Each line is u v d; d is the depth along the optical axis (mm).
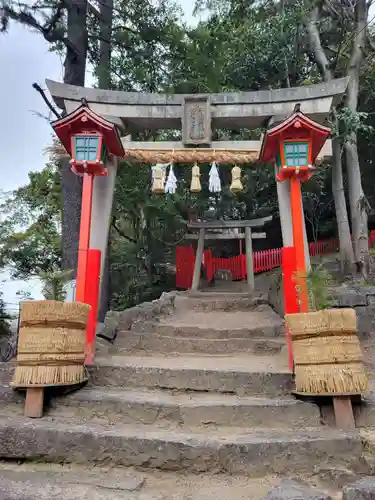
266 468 3078
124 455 3178
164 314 7812
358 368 3512
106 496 2727
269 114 6086
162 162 5934
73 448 3240
